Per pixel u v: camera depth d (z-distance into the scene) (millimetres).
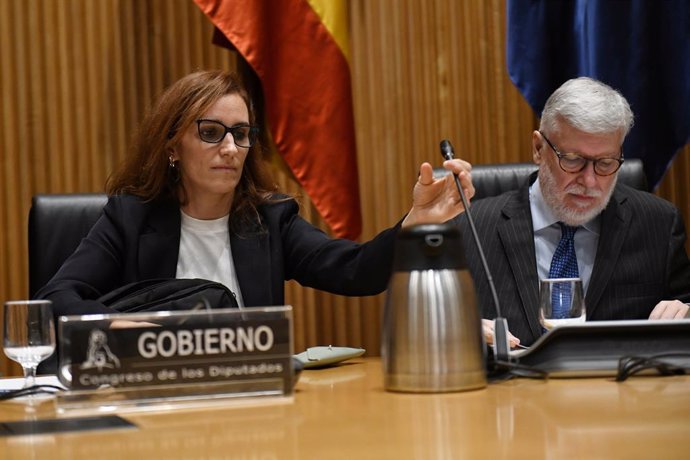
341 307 7500
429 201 3959
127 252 4785
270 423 2322
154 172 4902
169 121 4863
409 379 2801
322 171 6918
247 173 5121
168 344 2697
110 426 2375
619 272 5105
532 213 5355
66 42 7109
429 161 7543
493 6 7609
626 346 3133
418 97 7543
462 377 2793
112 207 4910
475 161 7586
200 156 4766
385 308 2910
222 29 6676
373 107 7488
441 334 2783
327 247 4863
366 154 7480
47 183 7094
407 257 2830
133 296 4172
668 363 3094
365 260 4613
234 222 4969
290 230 5062
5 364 6910
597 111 4934
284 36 6883
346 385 3117
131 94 7148
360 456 1843
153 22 7184
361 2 7488
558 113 5062
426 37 7559
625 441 1916
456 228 2857
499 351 3146
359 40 7480
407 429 2150
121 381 2676
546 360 3135
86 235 5184
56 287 4387
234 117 4848
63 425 2424
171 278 4660
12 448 2109
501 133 7594
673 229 5301
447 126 7566
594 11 6809
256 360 2736
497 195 5652
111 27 7148
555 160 5074
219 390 2711
